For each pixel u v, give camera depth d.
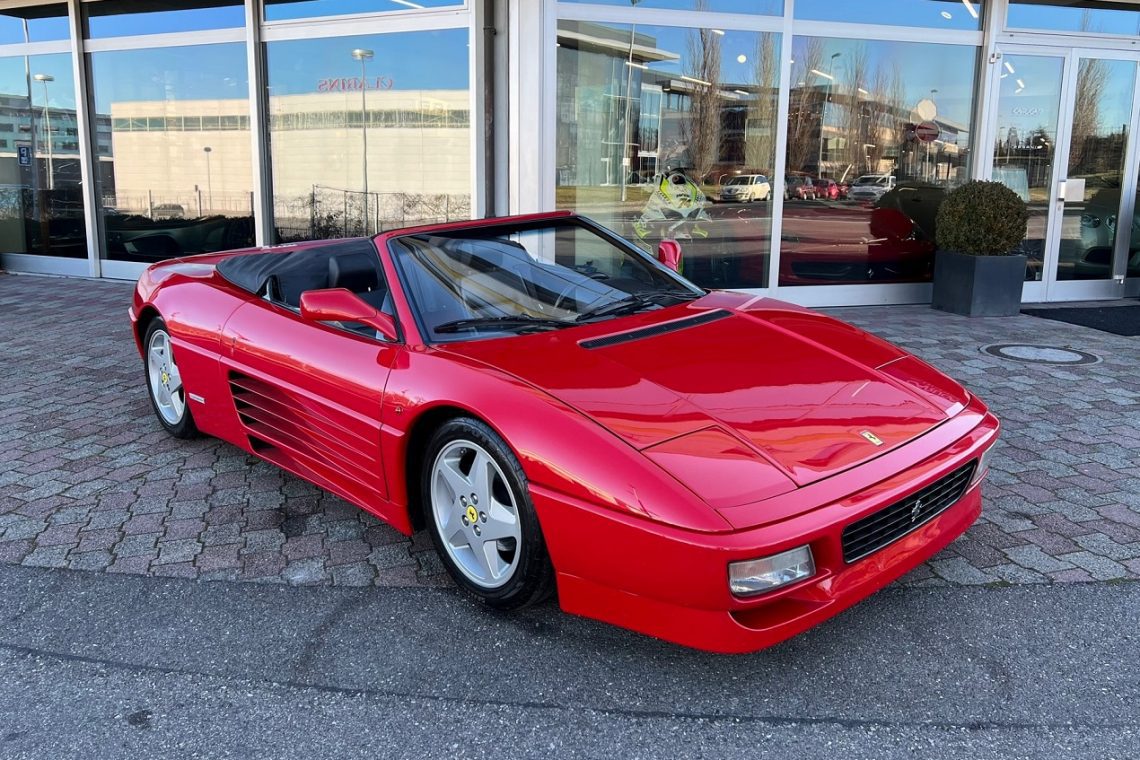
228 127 9.49
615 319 3.44
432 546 3.50
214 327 4.07
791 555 2.31
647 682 2.57
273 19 8.98
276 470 4.35
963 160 8.91
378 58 8.59
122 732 2.38
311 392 3.46
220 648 2.78
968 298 8.10
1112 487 3.97
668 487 2.35
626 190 8.09
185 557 3.41
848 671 2.61
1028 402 5.26
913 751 2.25
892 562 2.62
